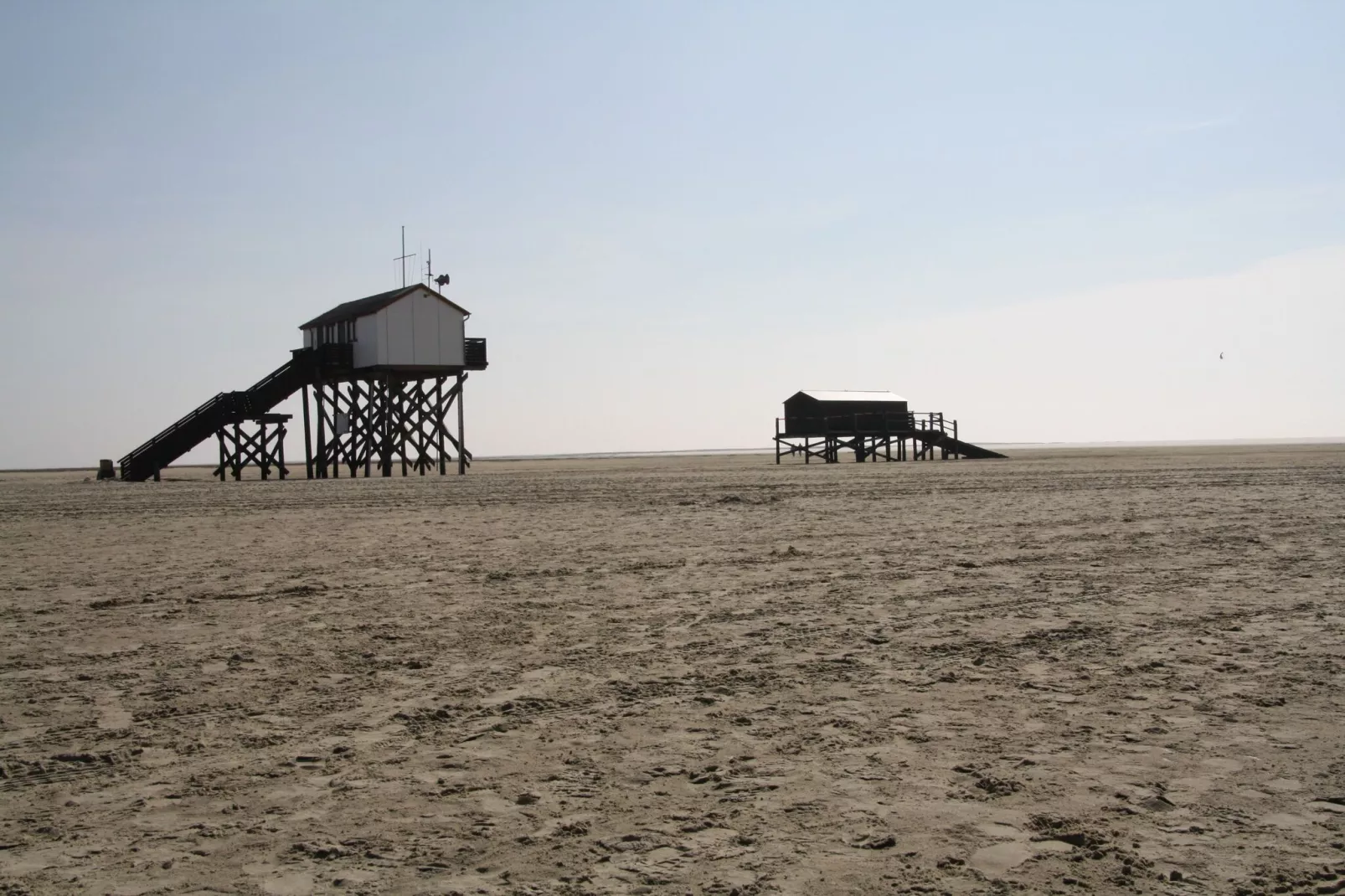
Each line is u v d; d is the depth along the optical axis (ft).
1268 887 16.31
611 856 18.13
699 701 28.40
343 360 207.31
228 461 199.72
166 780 22.74
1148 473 153.99
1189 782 21.02
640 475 192.03
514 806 20.65
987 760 22.77
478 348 215.72
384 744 24.98
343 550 65.67
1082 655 32.86
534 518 89.56
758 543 66.54
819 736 24.89
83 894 17.03
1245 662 31.37
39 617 42.91
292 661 34.27
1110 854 17.66
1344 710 25.95
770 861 17.75
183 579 53.47
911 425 272.51
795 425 273.95
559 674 31.86
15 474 363.35
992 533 68.90
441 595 47.09
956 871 17.19
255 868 17.95
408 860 18.15
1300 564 51.49
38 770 23.57
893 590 46.65
